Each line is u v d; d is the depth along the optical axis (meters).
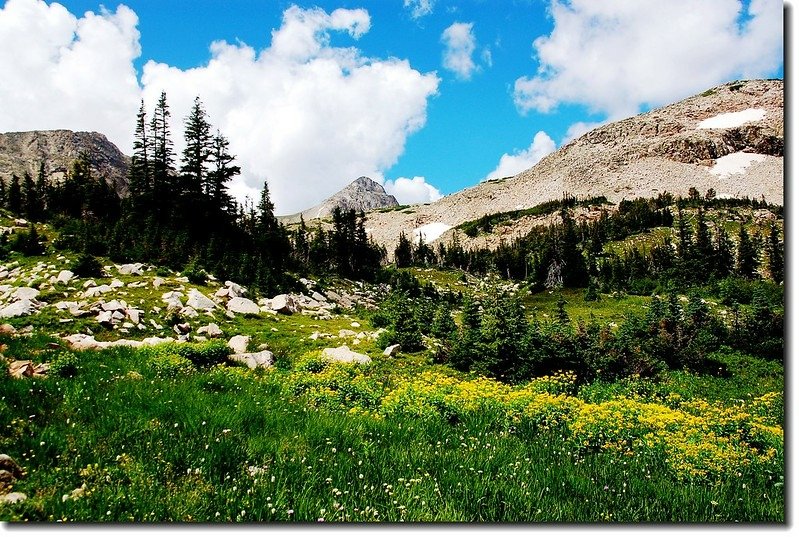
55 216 55.50
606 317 50.47
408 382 17.42
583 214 185.62
